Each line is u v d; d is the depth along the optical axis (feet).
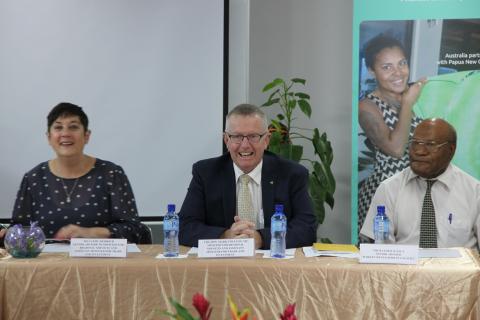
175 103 12.62
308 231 8.05
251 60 14.05
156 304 6.60
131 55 12.50
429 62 12.44
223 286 6.61
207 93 12.64
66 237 8.26
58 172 9.12
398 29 12.48
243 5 12.76
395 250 6.75
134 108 12.55
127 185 9.29
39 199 9.01
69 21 12.37
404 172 10.71
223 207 8.38
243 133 8.02
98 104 12.48
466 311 6.40
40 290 6.63
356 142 12.66
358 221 12.64
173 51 12.58
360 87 12.60
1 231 8.37
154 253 7.38
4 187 12.32
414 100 12.45
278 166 8.48
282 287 6.57
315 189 12.61
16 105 12.32
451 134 10.54
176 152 12.64
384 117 12.53
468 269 6.49
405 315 6.43
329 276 6.56
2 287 6.63
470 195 10.46
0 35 12.28
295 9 14.03
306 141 14.02
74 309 6.61
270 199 8.27
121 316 6.58
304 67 14.05
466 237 10.38
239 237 7.57
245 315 3.83
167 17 12.54
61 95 12.40
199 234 7.93
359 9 12.56
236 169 8.47
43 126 12.35
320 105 14.05
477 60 12.35
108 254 7.03
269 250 7.59
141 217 12.60
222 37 12.60
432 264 6.68
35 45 12.33
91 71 12.44
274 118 13.97
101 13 12.44
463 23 12.37
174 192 12.66
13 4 12.28
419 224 10.42
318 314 6.49
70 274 6.66
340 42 13.98
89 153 12.51
